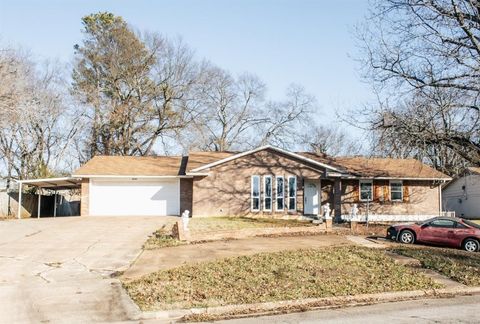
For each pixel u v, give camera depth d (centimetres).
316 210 3181
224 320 942
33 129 4412
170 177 3222
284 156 3077
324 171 3059
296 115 5453
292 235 2291
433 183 3369
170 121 4834
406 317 943
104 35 4716
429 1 2097
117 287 1201
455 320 910
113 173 3203
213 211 3044
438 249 1888
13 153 4394
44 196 3891
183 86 4869
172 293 1122
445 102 2109
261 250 1794
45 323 899
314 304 1073
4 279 1291
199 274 1324
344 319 933
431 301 1122
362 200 3297
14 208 3516
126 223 2648
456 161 3356
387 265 1488
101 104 4712
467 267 1490
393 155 2275
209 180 3069
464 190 4319
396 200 3328
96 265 1497
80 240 2022
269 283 1227
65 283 1248
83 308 1010
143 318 951
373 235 2327
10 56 3059
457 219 2088
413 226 2117
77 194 4606
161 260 1581
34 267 1462
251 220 2809
